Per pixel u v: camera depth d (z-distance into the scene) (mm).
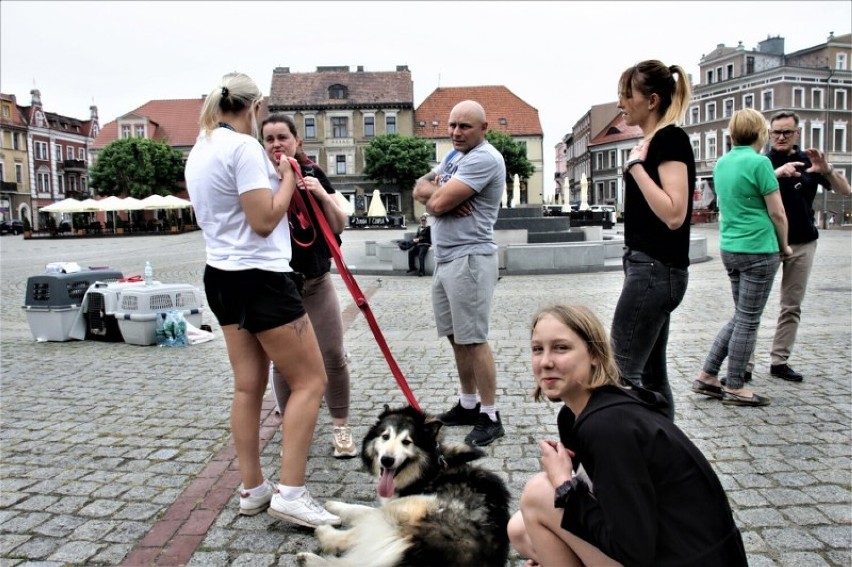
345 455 4637
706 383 5762
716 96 72688
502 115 73688
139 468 4484
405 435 3309
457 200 4688
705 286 13375
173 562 3279
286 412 3631
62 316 8930
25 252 33188
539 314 2438
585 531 2182
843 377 6227
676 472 2027
